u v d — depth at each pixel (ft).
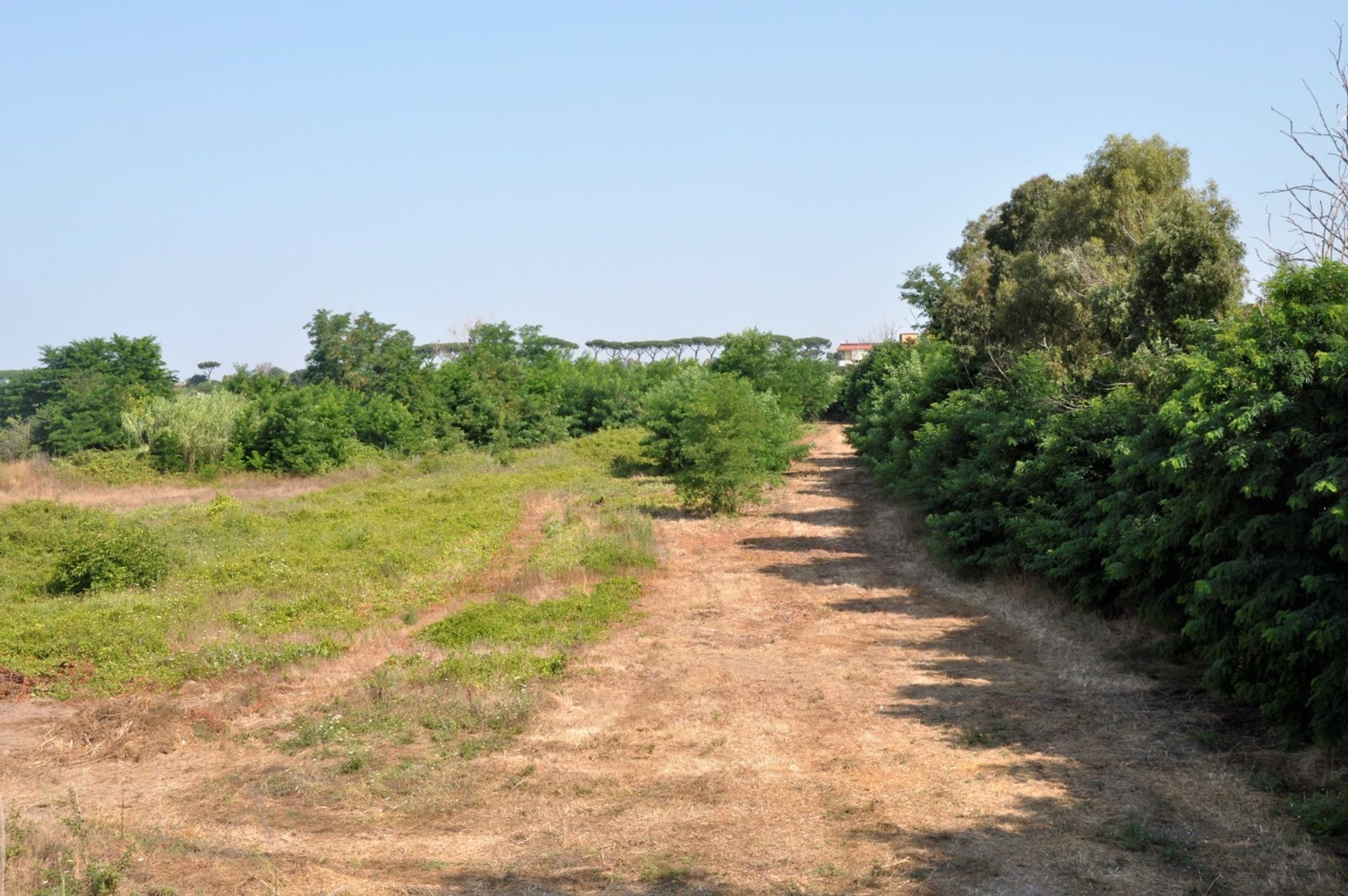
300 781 27.66
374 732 31.89
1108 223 72.79
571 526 72.08
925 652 41.16
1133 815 24.50
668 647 42.34
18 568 57.26
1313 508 28.96
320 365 162.61
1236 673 30.35
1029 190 113.91
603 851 23.09
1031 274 71.46
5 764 29.73
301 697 35.96
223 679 37.93
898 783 27.02
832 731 31.55
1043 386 57.06
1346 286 30.55
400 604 50.29
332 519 73.26
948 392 81.05
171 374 152.66
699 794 26.55
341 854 23.15
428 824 24.93
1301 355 28.84
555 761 29.32
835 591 53.93
